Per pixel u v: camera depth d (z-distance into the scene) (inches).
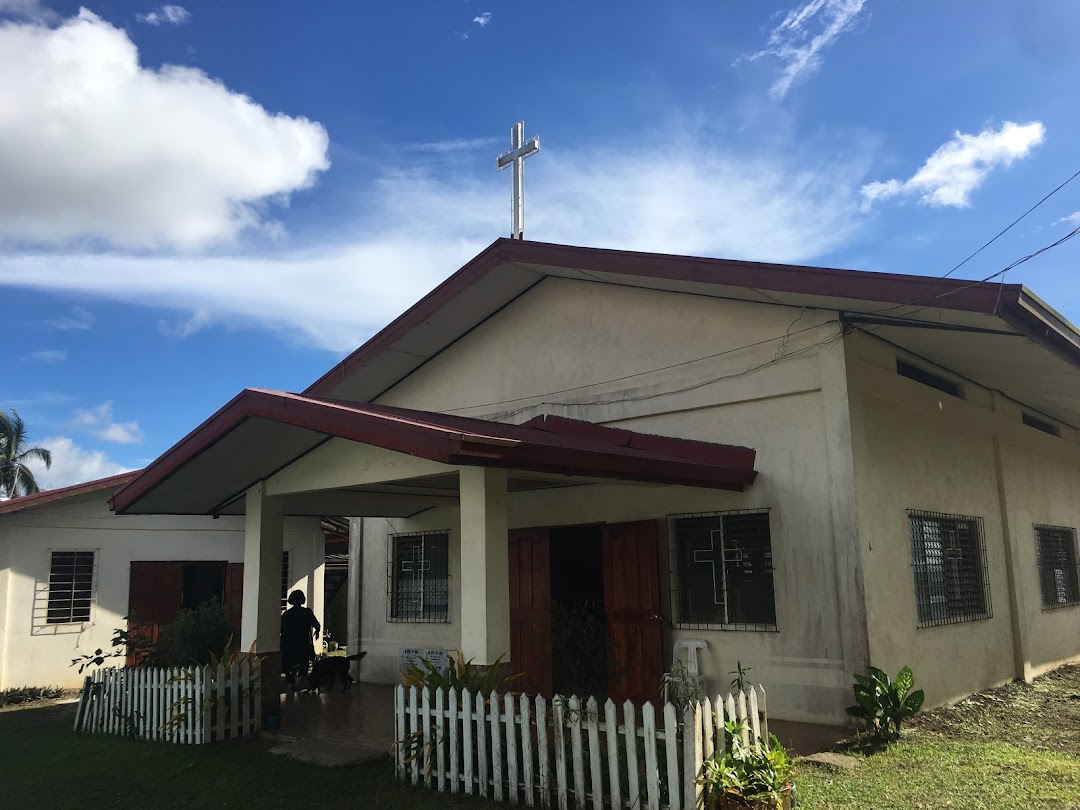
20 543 535.8
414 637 478.3
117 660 562.3
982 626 401.7
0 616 520.7
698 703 204.4
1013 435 476.1
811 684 316.5
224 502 384.5
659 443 363.9
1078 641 517.3
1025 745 283.3
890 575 329.7
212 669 332.5
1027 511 479.8
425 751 248.8
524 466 254.8
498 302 459.8
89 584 561.0
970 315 286.8
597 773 209.9
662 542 369.4
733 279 333.4
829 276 306.3
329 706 403.2
